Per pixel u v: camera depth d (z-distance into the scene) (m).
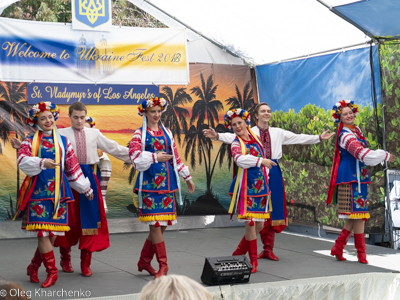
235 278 3.92
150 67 6.92
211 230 7.19
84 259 4.36
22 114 6.38
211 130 5.11
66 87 6.55
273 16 6.13
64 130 4.43
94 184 4.43
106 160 6.13
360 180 4.91
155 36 6.93
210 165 7.34
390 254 5.37
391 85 5.54
